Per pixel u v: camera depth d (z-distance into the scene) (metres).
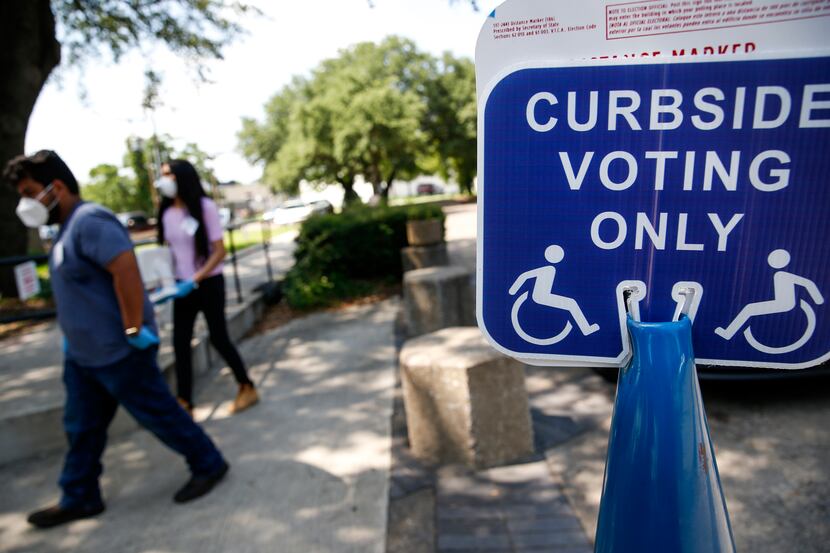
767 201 0.70
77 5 8.37
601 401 3.49
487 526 2.34
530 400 3.58
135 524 2.54
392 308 6.45
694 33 0.69
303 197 46.81
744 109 0.69
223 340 3.62
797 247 0.70
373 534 2.33
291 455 3.06
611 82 0.72
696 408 0.74
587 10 0.71
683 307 0.75
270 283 7.47
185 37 8.33
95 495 2.63
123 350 2.40
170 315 5.63
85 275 2.31
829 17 0.66
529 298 0.80
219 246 3.47
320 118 31.91
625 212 0.75
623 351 0.77
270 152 42.19
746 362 0.74
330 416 3.53
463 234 14.45
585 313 0.78
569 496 2.51
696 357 0.76
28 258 3.54
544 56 0.74
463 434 2.76
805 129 0.68
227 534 2.41
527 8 0.73
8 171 2.32
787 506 2.36
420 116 32.19
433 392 2.80
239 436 3.35
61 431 3.37
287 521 2.46
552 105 0.74
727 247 0.72
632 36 0.71
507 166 0.77
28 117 7.94
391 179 38.22
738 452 2.81
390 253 7.65
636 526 0.75
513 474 2.71
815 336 0.71
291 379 4.29
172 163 3.34
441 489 2.62
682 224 0.73
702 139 0.71
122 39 8.70
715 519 0.74
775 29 0.67
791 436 2.91
